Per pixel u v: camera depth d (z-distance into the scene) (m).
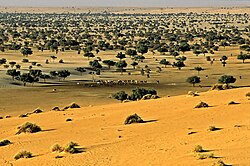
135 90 164.12
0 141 67.44
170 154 48.50
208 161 42.47
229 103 77.00
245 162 40.59
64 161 51.44
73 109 100.88
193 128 62.62
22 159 56.22
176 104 86.50
